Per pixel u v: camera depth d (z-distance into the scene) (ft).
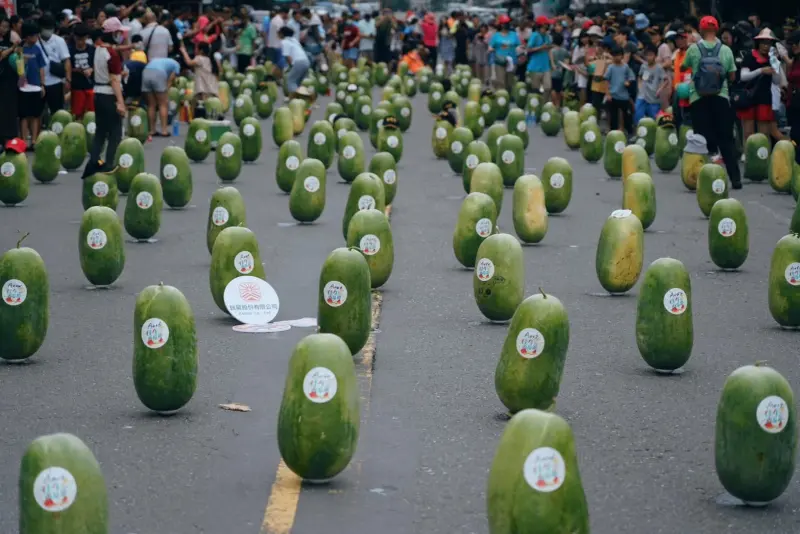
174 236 58.75
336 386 25.93
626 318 42.70
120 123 71.00
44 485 20.97
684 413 31.83
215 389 33.63
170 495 25.75
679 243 58.03
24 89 84.53
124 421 30.89
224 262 42.11
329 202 69.97
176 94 108.37
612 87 98.07
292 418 25.91
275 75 150.20
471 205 50.62
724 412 25.49
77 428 30.30
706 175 64.85
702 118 74.23
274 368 35.68
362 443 29.09
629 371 35.91
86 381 34.68
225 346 38.17
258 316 41.55
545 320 30.71
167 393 31.07
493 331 40.55
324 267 36.45
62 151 83.10
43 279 36.78
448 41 192.85
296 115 105.91
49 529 20.93
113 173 70.64
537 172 84.79
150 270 50.57
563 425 21.38
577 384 34.50
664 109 96.63
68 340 39.45
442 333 40.14
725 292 47.62
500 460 21.49
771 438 25.12
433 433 29.86
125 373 35.60
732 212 51.24
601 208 69.10
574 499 21.18
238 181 79.10
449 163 86.33
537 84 130.00
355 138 78.33
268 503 25.23
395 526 24.04
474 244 50.47
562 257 54.08
